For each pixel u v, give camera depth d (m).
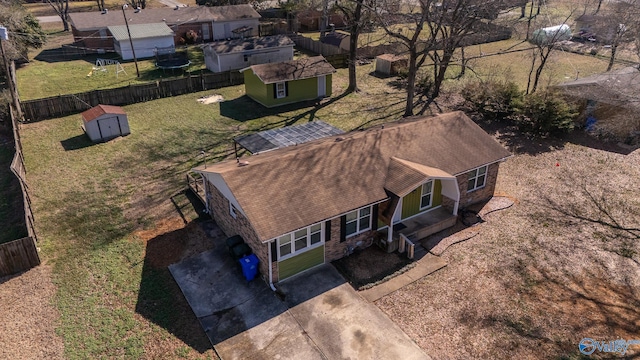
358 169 16.86
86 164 23.52
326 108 32.06
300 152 16.86
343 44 44.28
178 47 49.69
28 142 26.06
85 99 30.95
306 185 15.71
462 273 15.77
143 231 18.02
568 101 27.02
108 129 26.50
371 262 16.31
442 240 17.53
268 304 14.28
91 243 17.23
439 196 18.75
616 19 34.47
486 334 13.25
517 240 17.52
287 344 12.80
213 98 34.00
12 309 14.16
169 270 15.79
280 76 31.53
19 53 39.38
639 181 21.62
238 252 15.35
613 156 24.11
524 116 27.16
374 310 14.05
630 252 16.78
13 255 15.47
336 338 13.01
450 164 18.31
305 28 58.78
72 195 20.55
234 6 54.38
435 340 13.02
